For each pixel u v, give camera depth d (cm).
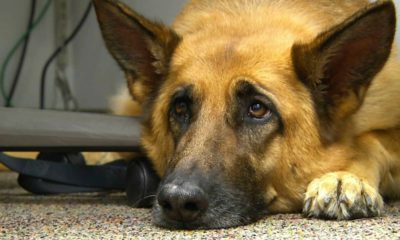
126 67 88
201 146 73
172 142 82
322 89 79
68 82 171
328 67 78
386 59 77
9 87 162
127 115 95
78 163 97
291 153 78
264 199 77
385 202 88
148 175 85
